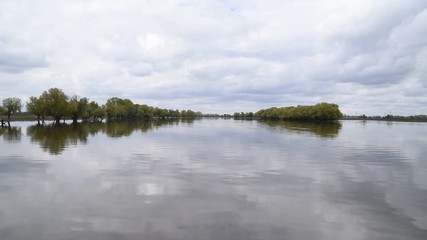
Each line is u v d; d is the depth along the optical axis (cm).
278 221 1266
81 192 1667
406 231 1184
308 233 1153
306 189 1766
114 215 1317
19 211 1362
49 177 2019
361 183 1922
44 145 3762
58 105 10838
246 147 3775
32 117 17275
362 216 1338
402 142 4738
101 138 4853
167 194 1642
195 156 2981
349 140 4956
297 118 19175
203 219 1278
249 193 1672
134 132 6531
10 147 3541
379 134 6700
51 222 1236
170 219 1276
